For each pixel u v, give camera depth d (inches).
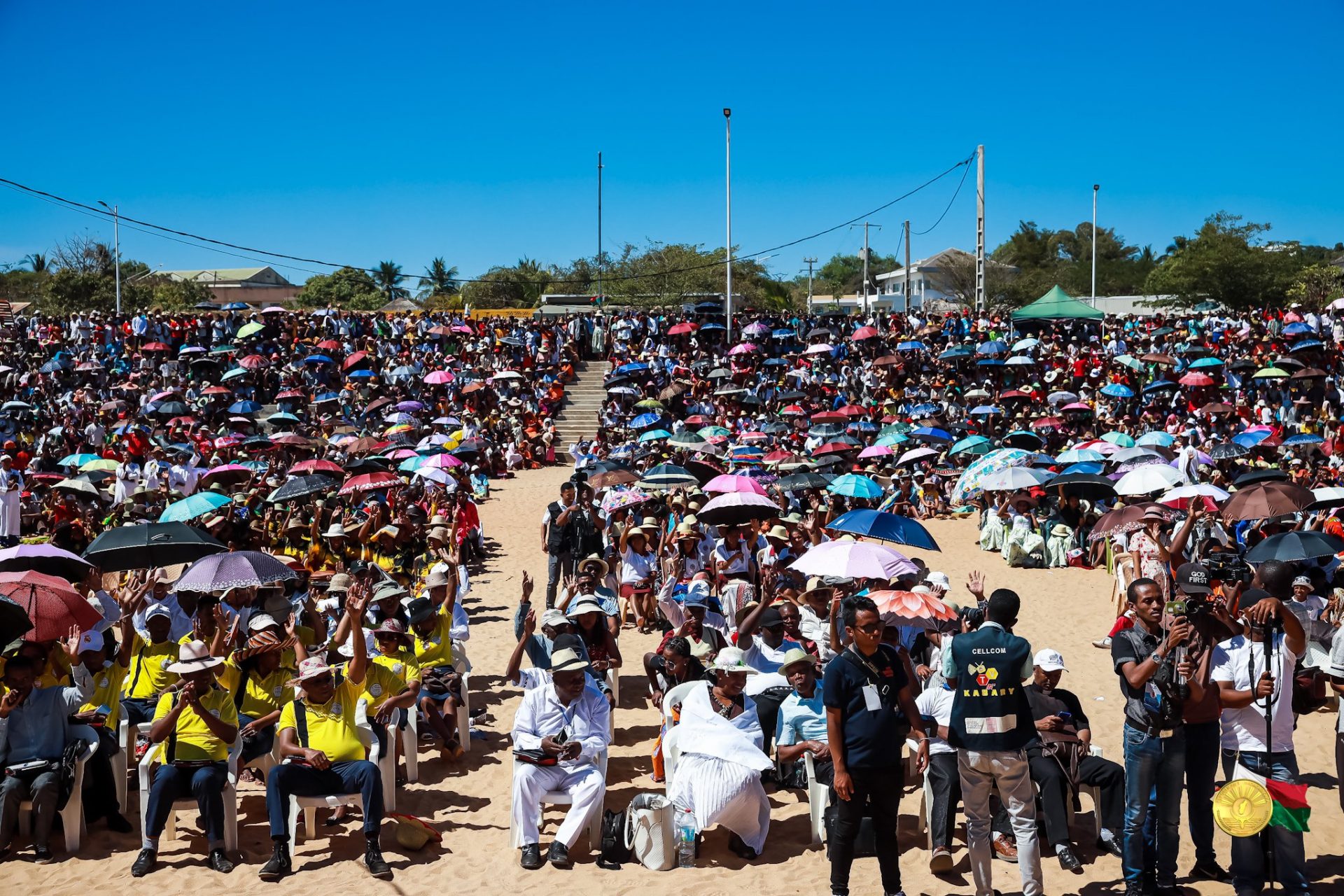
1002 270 3695.9
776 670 374.9
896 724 254.8
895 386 1477.6
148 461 981.2
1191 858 293.6
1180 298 2566.4
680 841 301.1
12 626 271.1
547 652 375.2
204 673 299.0
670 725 347.9
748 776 298.7
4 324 1812.3
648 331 1765.5
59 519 777.6
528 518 1005.8
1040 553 788.6
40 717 309.4
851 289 4340.6
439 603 400.8
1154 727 254.1
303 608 396.8
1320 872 284.4
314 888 287.0
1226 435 1167.6
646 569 587.8
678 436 1075.9
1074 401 1311.5
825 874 292.7
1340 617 444.1
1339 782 283.9
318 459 735.1
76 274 2839.6
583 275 3262.8
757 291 2982.3
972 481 786.8
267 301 4001.0
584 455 1250.6
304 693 311.6
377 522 597.3
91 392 1485.0
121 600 407.2
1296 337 1441.9
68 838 306.5
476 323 1758.1
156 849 298.2
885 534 414.0
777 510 524.1
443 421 1283.2
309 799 302.5
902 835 313.9
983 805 259.9
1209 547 564.7
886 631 354.6
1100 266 3801.7
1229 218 2674.7
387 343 1702.8
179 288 3038.9
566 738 311.4
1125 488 587.5
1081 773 302.8
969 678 256.7
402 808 343.9
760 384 1478.8
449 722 386.9
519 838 304.2
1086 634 574.9
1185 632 248.1
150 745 312.0
